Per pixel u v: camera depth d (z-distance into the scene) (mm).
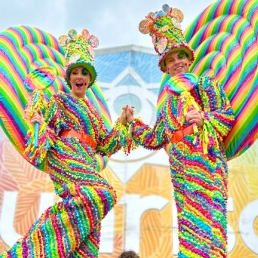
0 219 4898
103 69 5785
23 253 2154
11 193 5023
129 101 5508
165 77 3506
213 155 2432
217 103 2658
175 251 4754
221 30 3275
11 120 3068
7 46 3234
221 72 3080
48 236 2205
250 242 4770
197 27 3453
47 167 2545
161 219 4898
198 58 3361
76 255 2312
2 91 3057
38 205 4984
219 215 2268
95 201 2287
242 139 2660
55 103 2604
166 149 2967
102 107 3648
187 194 2371
